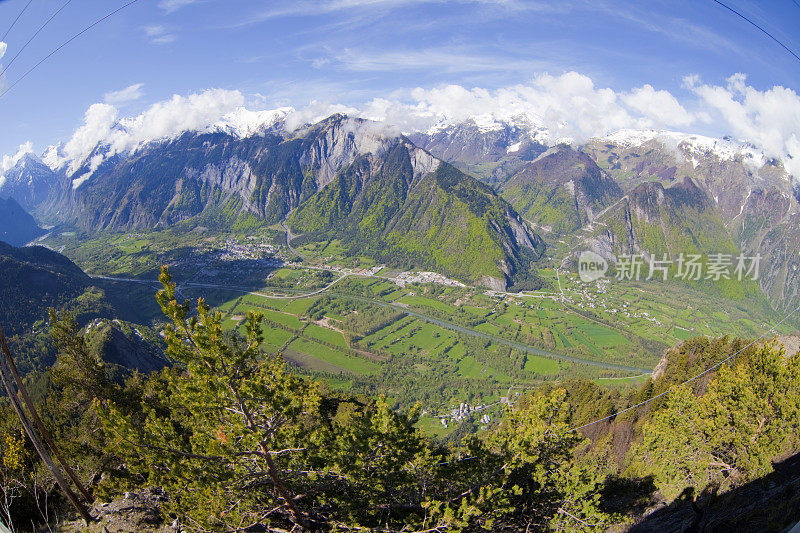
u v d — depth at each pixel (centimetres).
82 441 2034
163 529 1552
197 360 1223
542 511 1488
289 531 1385
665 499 1338
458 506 1384
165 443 1338
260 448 1292
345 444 1479
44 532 1567
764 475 974
